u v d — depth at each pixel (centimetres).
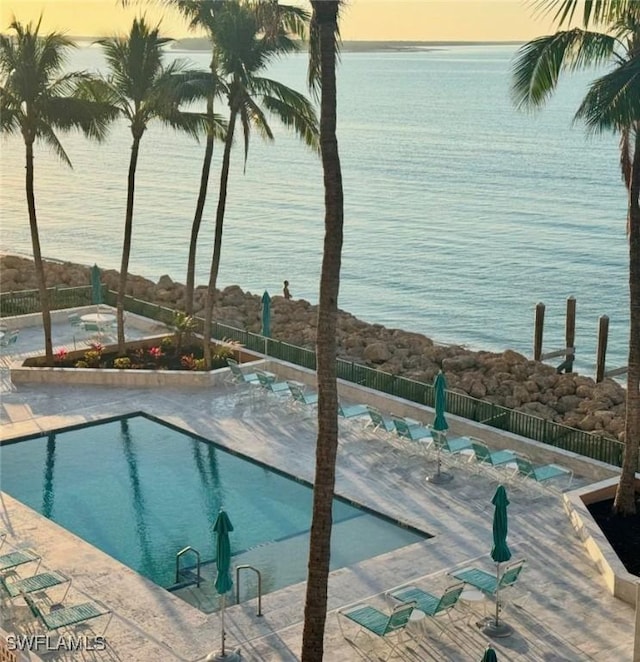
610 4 1658
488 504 1995
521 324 4884
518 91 1798
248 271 5975
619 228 6938
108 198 8675
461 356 3083
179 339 2892
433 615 1526
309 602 1344
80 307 3303
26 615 1587
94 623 1571
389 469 2164
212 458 2259
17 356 2894
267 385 2523
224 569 1455
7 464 2223
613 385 2883
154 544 1855
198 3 2506
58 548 1811
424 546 1822
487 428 2284
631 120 1619
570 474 2058
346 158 11081
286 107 2488
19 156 12231
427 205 8050
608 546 1748
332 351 1327
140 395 2630
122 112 2717
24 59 2541
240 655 1485
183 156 11681
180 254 6419
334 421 1328
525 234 6819
